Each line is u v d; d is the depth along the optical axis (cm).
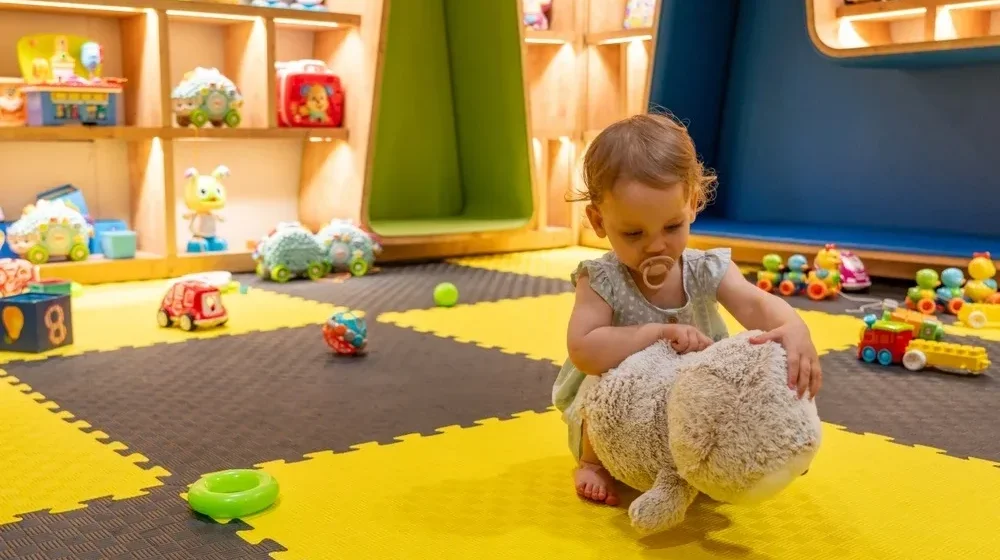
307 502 140
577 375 148
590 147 135
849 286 337
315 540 126
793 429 114
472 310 300
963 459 162
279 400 196
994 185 371
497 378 215
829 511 138
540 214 460
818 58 418
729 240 390
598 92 463
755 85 441
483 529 130
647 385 127
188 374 218
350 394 201
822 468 157
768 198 442
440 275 375
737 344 121
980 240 355
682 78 432
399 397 199
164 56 356
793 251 373
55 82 335
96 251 368
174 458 160
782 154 435
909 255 337
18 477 151
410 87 452
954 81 379
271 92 380
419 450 164
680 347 134
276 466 156
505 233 429
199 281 274
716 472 115
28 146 361
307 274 366
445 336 261
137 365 226
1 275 292
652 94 424
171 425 179
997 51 328
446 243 432
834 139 417
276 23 389
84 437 171
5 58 354
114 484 148
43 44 349
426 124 460
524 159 443
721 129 457
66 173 371
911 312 258
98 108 347
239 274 374
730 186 456
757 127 443
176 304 269
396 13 441
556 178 475
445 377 216
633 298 143
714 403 116
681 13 419
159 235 365
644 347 133
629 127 132
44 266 334
